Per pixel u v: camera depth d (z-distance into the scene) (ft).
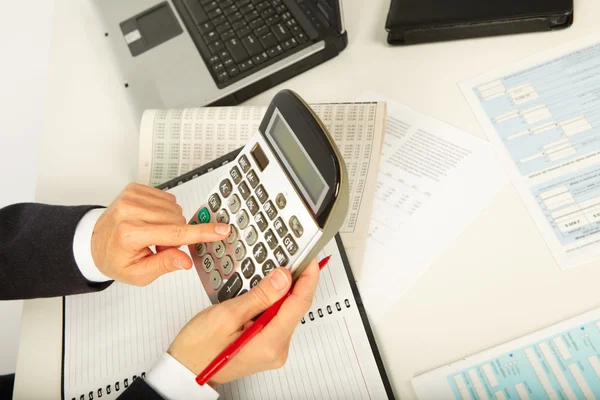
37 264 1.57
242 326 1.25
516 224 1.46
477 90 1.75
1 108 3.36
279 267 1.16
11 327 3.20
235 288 1.26
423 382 1.32
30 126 3.39
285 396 1.36
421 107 1.78
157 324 1.57
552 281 1.36
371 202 1.60
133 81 2.10
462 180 1.58
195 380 1.28
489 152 1.61
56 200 1.94
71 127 2.12
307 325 1.43
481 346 1.33
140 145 1.89
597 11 1.74
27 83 3.38
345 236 1.55
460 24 1.80
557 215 1.44
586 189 1.46
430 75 1.84
